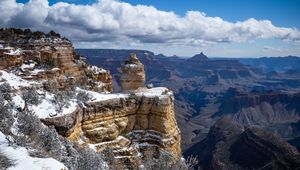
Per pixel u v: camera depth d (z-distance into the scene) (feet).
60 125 91.61
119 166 102.06
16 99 92.38
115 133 109.09
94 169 78.54
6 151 62.90
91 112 105.70
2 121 75.61
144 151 111.96
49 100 99.14
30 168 57.21
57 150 75.51
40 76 108.17
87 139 103.76
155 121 115.14
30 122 80.43
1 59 105.29
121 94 118.01
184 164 110.52
